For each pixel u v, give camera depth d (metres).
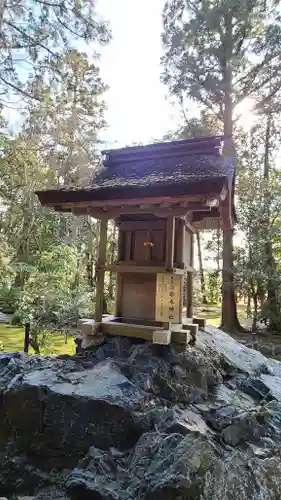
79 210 3.85
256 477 2.33
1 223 10.56
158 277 3.62
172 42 10.77
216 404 3.11
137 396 2.77
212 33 10.59
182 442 2.29
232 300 10.70
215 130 12.77
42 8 7.15
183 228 3.86
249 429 2.82
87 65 11.52
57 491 2.46
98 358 3.53
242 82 10.86
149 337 3.55
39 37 7.41
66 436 2.72
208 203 3.22
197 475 2.10
